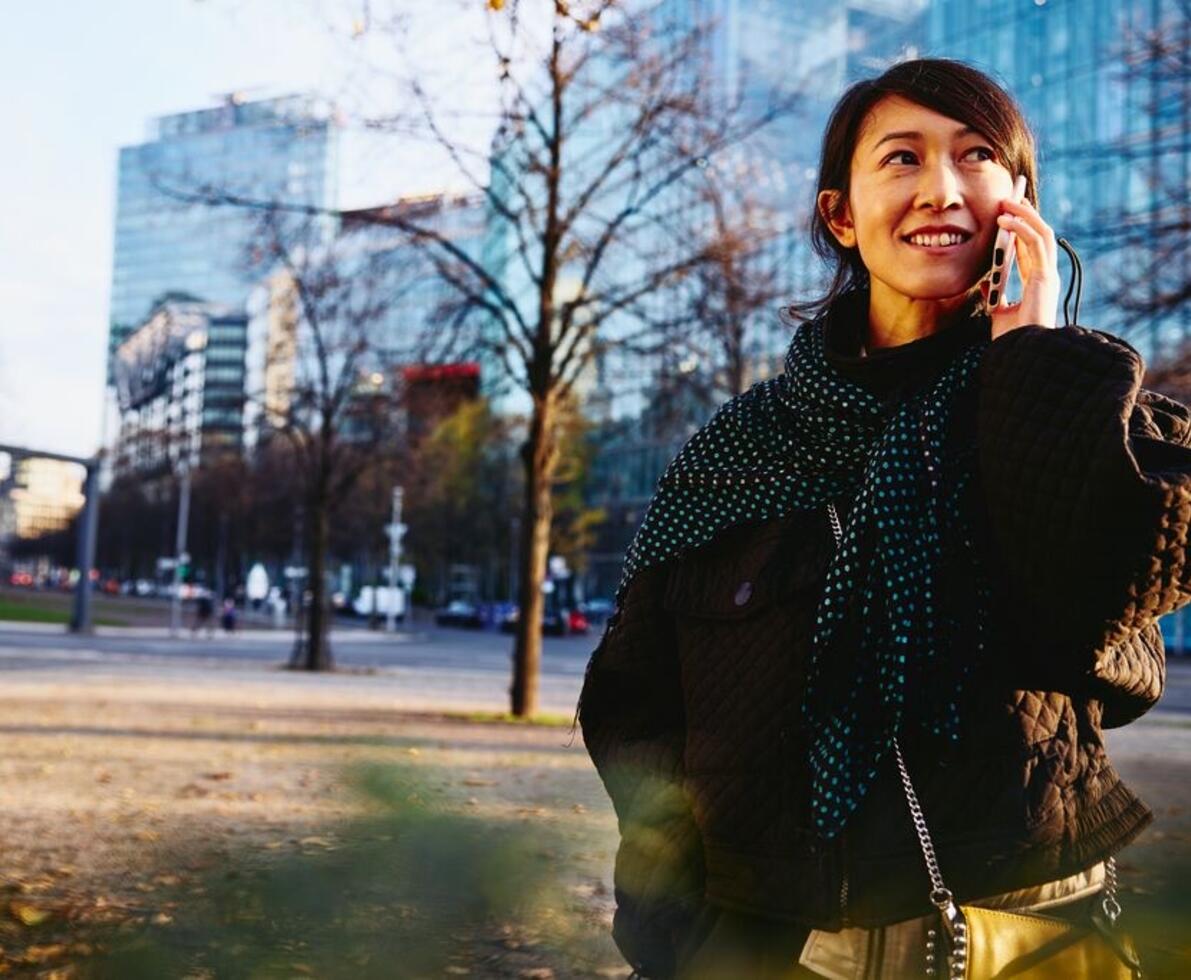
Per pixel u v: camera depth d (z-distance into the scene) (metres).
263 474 72.56
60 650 34.53
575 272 18.77
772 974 1.40
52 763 10.14
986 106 1.50
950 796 1.32
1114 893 1.42
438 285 17.55
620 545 77.94
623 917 1.59
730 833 1.44
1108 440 1.22
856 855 1.34
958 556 1.35
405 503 70.88
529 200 16.02
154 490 108.88
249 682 23.59
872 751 1.33
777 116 15.85
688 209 16.77
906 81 1.51
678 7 15.56
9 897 4.91
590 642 56.25
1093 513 1.21
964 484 1.36
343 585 105.19
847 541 1.38
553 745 12.16
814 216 1.68
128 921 3.84
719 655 1.50
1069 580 1.24
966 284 1.49
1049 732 1.34
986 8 45.72
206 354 136.00
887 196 1.49
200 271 161.12
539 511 16.42
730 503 1.52
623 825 1.60
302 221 18.77
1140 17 16.50
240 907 2.62
